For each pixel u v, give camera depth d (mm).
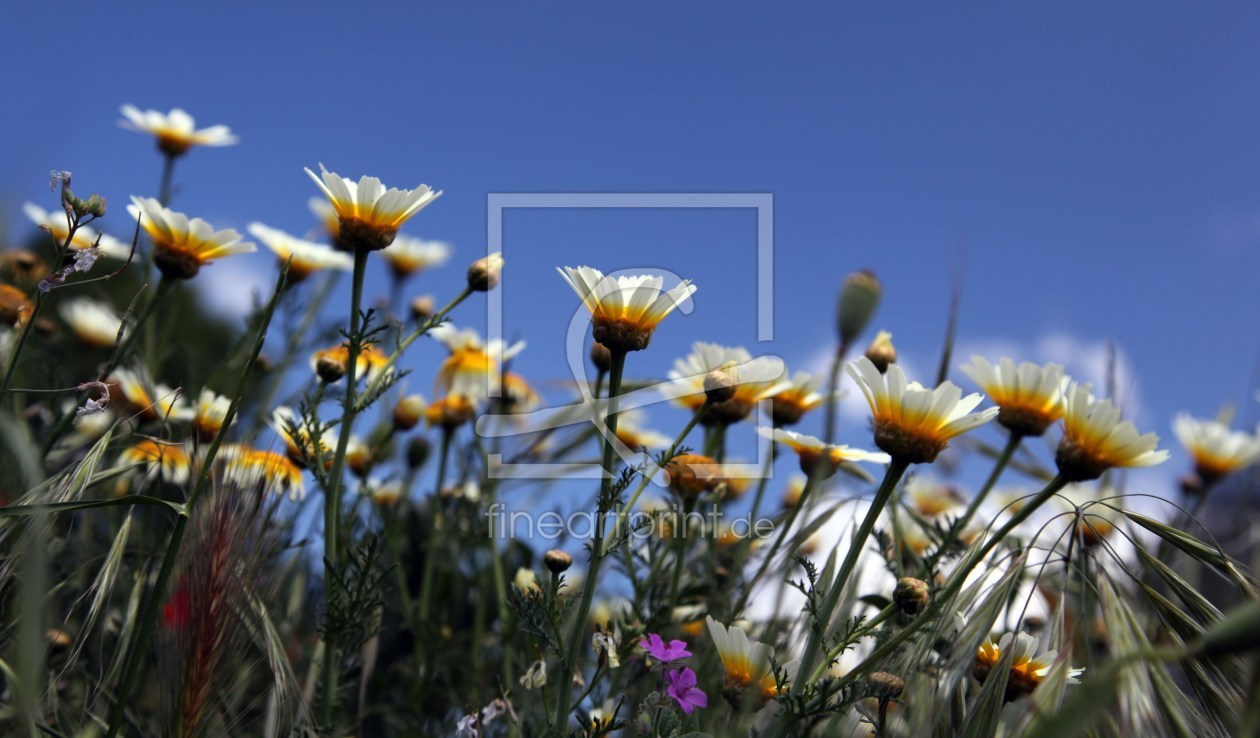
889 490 336
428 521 636
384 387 403
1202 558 331
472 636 600
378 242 393
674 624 459
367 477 550
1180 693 307
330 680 394
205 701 321
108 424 487
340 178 392
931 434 330
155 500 309
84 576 433
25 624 236
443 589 633
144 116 634
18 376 467
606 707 414
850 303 396
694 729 370
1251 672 306
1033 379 422
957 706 328
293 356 574
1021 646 346
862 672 328
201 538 325
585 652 503
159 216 435
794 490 604
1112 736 294
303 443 397
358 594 391
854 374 343
